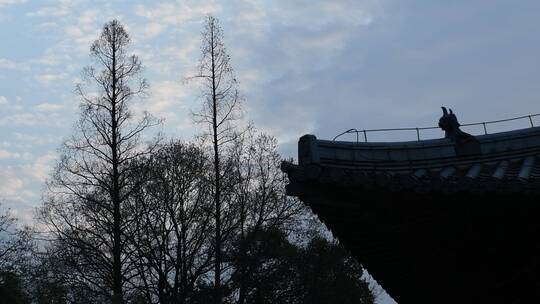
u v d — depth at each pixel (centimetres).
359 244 787
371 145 730
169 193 3045
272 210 3119
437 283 801
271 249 2955
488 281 743
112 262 2881
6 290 2558
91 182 3028
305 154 660
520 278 718
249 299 2995
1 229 2727
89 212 3023
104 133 3055
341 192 661
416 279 826
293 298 3052
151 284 2977
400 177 648
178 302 2833
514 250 696
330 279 3156
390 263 810
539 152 770
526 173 697
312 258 3102
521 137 777
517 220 668
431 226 698
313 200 666
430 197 653
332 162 694
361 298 3516
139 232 3009
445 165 754
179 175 3078
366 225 725
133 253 2925
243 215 3089
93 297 2825
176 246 3020
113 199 2945
